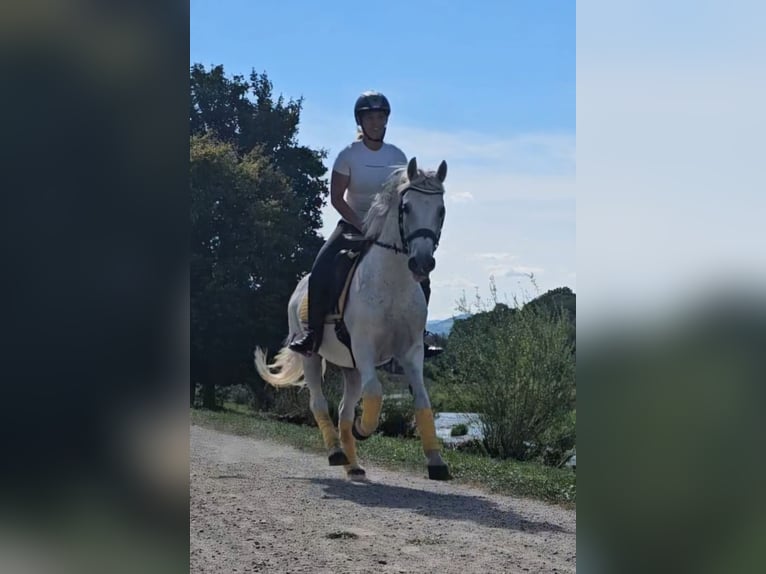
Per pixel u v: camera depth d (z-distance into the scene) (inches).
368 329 264.1
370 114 290.7
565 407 422.6
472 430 442.3
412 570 154.0
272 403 759.1
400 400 554.3
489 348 431.8
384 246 260.1
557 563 163.2
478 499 251.6
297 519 201.0
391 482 288.8
